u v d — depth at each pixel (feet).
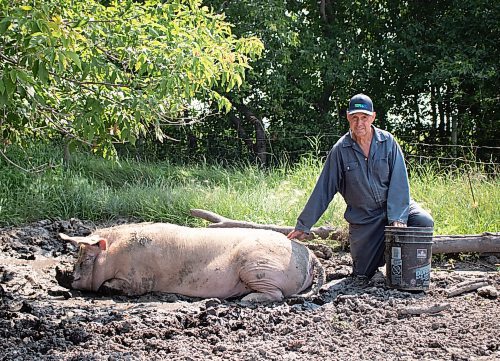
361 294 21.59
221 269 21.35
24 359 15.85
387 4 60.85
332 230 28.27
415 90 58.08
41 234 31.78
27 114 22.34
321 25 60.70
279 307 19.97
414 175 36.88
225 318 18.93
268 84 53.88
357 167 22.81
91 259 21.88
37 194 36.60
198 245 21.67
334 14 61.82
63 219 35.40
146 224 22.77
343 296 20.85
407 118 59.77
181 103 24.67
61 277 21.94
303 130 55.83
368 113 22.18
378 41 61.52
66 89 21.18
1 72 17.07
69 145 23.26
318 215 23.09
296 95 58.23
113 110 20.18
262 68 53.21
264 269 20.92
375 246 23.24
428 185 34.06
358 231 23.30
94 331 17.84
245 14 53.21
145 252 21.59
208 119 56.39
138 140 54.49
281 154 55.26
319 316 19.12
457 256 26.16
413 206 23.24
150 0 23.03
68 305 20.70
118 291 21.63
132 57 21.02
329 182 23.07
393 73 58.34
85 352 16.39
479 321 18.44
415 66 55.93
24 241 30.71
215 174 43.96
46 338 17.33
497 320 18.51
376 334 17.66
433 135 56.49
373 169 22.77
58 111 23.71
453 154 51.34
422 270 21.72
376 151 22.77
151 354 16.30
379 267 24.52
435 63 53.36
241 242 21.59
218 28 25.04
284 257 21.30
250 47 29.32
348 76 56.70
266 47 53.06
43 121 24.58
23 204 35.78
